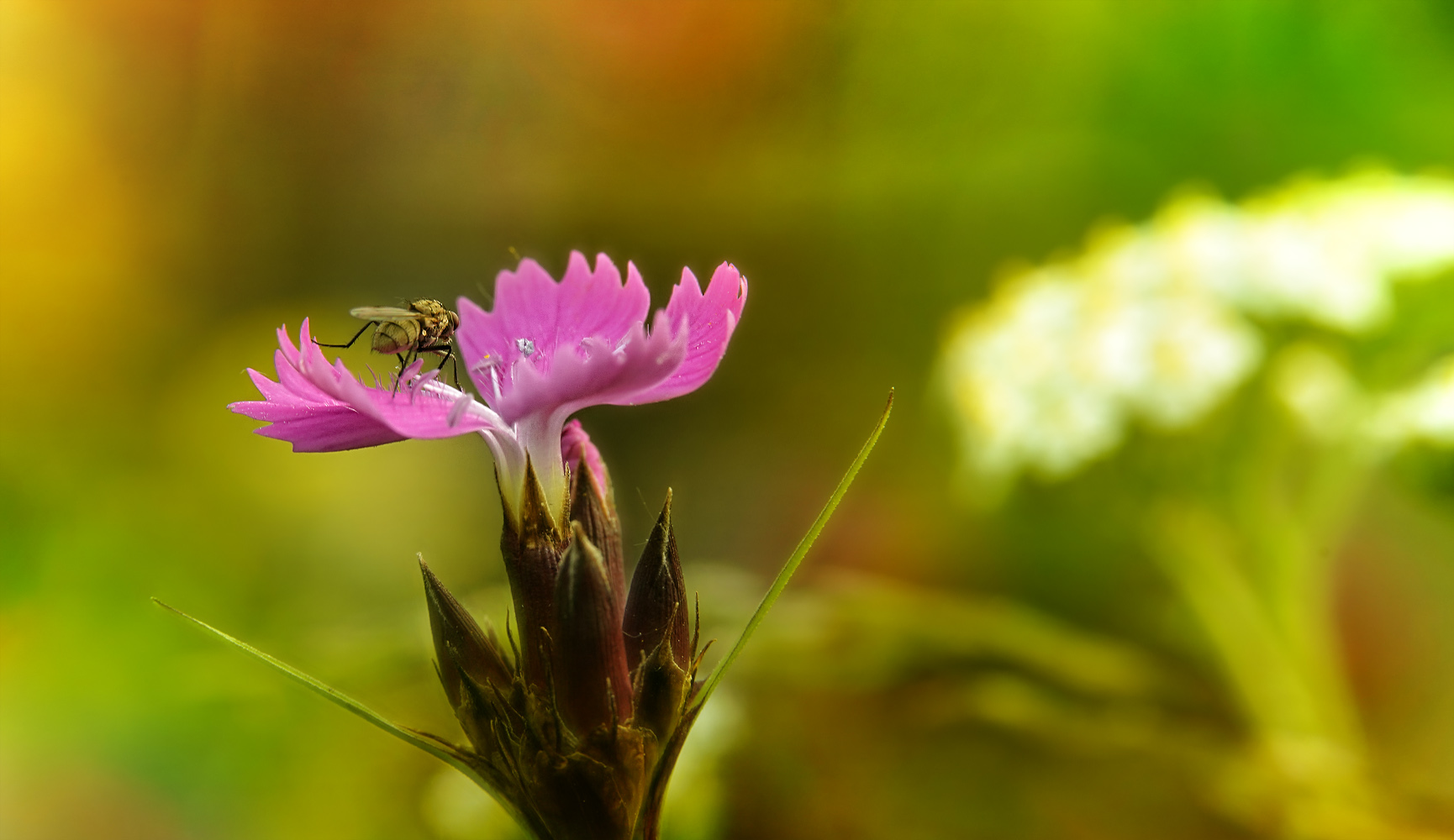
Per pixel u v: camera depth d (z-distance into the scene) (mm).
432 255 550
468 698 184
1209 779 246
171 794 294
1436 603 300
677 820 232
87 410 448
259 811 286
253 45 536
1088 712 271
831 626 277
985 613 276
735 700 260
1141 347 273
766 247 493
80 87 520
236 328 510
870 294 471
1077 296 298
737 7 493
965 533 357
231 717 300
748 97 498
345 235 547
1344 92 383
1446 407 238
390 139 549
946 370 330
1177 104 412
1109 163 430
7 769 297
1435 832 234
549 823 184
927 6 449
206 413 455
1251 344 270
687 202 510
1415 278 271
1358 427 261
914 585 366
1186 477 277
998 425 292
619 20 503
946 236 463
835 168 475
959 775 265
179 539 386
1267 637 265
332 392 181
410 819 279
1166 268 284
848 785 263
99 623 346
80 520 383
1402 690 297
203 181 539
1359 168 382
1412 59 366
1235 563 272
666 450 461
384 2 534
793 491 425
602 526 186
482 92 539
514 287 188
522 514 185
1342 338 276
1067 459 278
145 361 487
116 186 524
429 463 460
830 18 462
